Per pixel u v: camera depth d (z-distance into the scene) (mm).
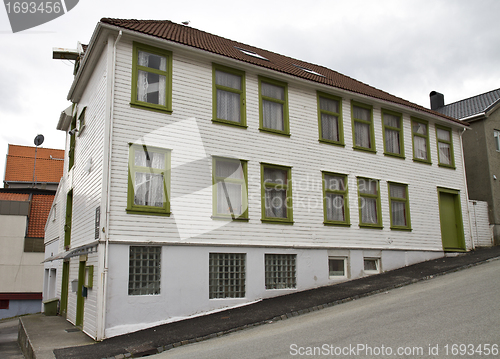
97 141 11883
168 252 11406
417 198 17984
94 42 11867
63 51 17328
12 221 25062
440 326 7543
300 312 10961
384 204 16750
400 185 17578
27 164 36406
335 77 19891
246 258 12773
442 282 12570
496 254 17047
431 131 19359
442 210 19062
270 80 14523
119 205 10953
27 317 15445
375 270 15945
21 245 24922
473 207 20266
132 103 11625
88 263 11484
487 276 12344
